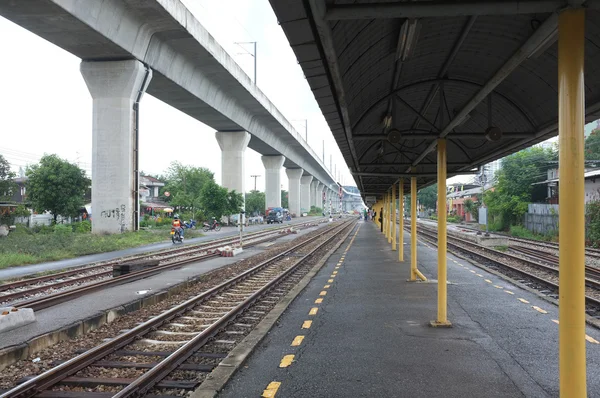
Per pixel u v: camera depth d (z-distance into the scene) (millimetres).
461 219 68438
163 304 10328
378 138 7031
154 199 73312
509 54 5430
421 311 8195
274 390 4684
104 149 30312
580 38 3068
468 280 11867
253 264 17734
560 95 3152
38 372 5734
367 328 7059
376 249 21891
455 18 4852
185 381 5211
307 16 3346
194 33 29750
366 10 3328
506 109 7332
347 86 5738
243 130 53156
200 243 28406
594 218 25781
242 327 7840
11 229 32188
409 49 5023
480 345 6094
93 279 14055
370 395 4504
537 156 41562
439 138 6906
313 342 6367
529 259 18812
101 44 26719
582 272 3156
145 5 25188
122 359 6117
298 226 55062
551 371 5094
